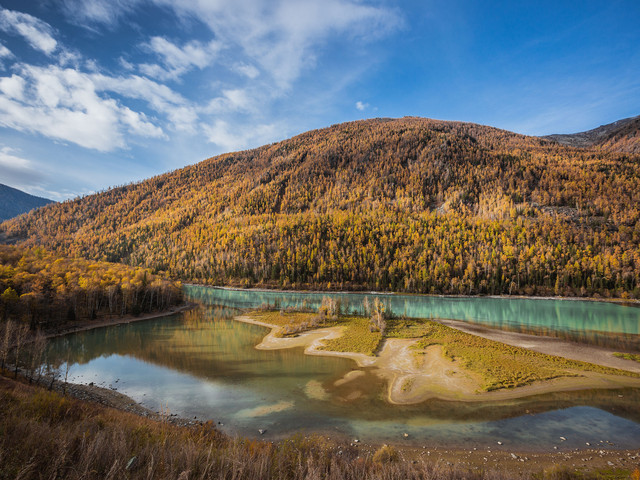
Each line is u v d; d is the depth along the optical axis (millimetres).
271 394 35969
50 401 19141
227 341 62500
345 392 36344
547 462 22703
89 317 80125
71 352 53844
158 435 16391
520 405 32656
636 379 39656
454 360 46875
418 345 56250
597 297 140500
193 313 98812
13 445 10641
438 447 24781
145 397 35062
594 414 30766
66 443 10867
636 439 26312
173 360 49656
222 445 17688
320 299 137500
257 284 176375
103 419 19016
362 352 52844
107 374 42906
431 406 32531
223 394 36000
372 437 26359
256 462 12594
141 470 10469
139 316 89250
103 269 111250
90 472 9719
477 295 151500
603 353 52938
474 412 31141
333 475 13469
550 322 83625
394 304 123188
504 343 59531
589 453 24031
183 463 11438
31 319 64812
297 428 27906
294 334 67750
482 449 24547
